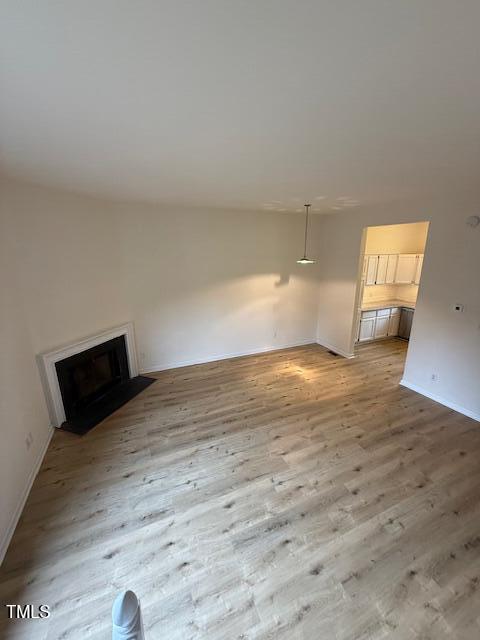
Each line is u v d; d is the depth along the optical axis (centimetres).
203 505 242
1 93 120
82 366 372
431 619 168
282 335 598
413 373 427
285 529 221
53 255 318
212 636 161
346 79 112
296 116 145
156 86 118
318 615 170
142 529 221
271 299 564
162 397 412
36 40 89
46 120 147
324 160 215
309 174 256
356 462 289
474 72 106
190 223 461
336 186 305
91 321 375
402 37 88
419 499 247
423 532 219
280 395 419
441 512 235
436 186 304
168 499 247
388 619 168
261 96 126
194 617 169
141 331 466
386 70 106
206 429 341
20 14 78
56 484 262
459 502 244
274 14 79
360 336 628
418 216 388
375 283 600
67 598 178
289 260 560
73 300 346
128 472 277
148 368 486
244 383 454
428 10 77
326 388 438
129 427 344
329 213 539
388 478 269
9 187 269
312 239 570
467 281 345
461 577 189
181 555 202
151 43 91
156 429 341
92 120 148
